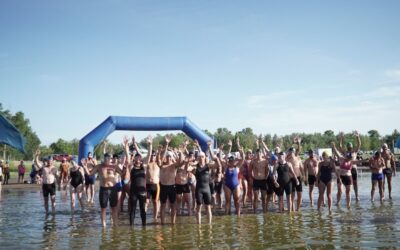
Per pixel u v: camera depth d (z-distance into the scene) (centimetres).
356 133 1509
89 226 1147
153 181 1173
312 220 1167
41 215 1403
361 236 908
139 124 2422
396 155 5272
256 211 1401
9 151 7294
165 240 919
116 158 1359
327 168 1377
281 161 1365
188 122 2512
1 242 925
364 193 1972
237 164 1345
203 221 1203
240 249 808
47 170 1455
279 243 857
